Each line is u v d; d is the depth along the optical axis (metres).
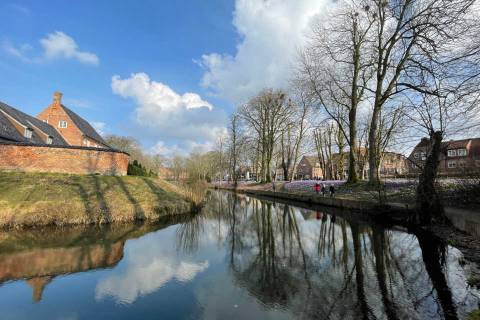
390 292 5.61
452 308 4.83
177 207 16.12
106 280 6.53
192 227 13.34
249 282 6.40
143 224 13.16
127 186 17.97
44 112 35.44
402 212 12.05
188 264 7.75
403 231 11.08
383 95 16.61
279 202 25.12
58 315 4.93
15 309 5.14
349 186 20.53
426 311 4.77
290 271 7.11
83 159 19.25
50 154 18.34
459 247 8.04
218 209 20.83
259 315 4.88
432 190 10.53
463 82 6.24
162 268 7.41
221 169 59.19
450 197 12.06
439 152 10.39
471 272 6.23
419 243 9.12
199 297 5.66
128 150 60.12
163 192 19.59
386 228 11.81
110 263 7.70
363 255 8.25
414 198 13.56
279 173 79.44
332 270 7.09
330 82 20.73
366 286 5.96
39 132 28.92
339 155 39.59
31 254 8.31
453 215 9.76
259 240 10.82
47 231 11.01
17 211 11.59
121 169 21.52
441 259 7.45
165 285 6.26
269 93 37.88
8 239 9.85
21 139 23.53
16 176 15.82
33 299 5.54
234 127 46.38
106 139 60.44
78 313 5.00
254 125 40.38
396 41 15.63
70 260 7.88
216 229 13.12
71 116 36.53
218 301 5.46
